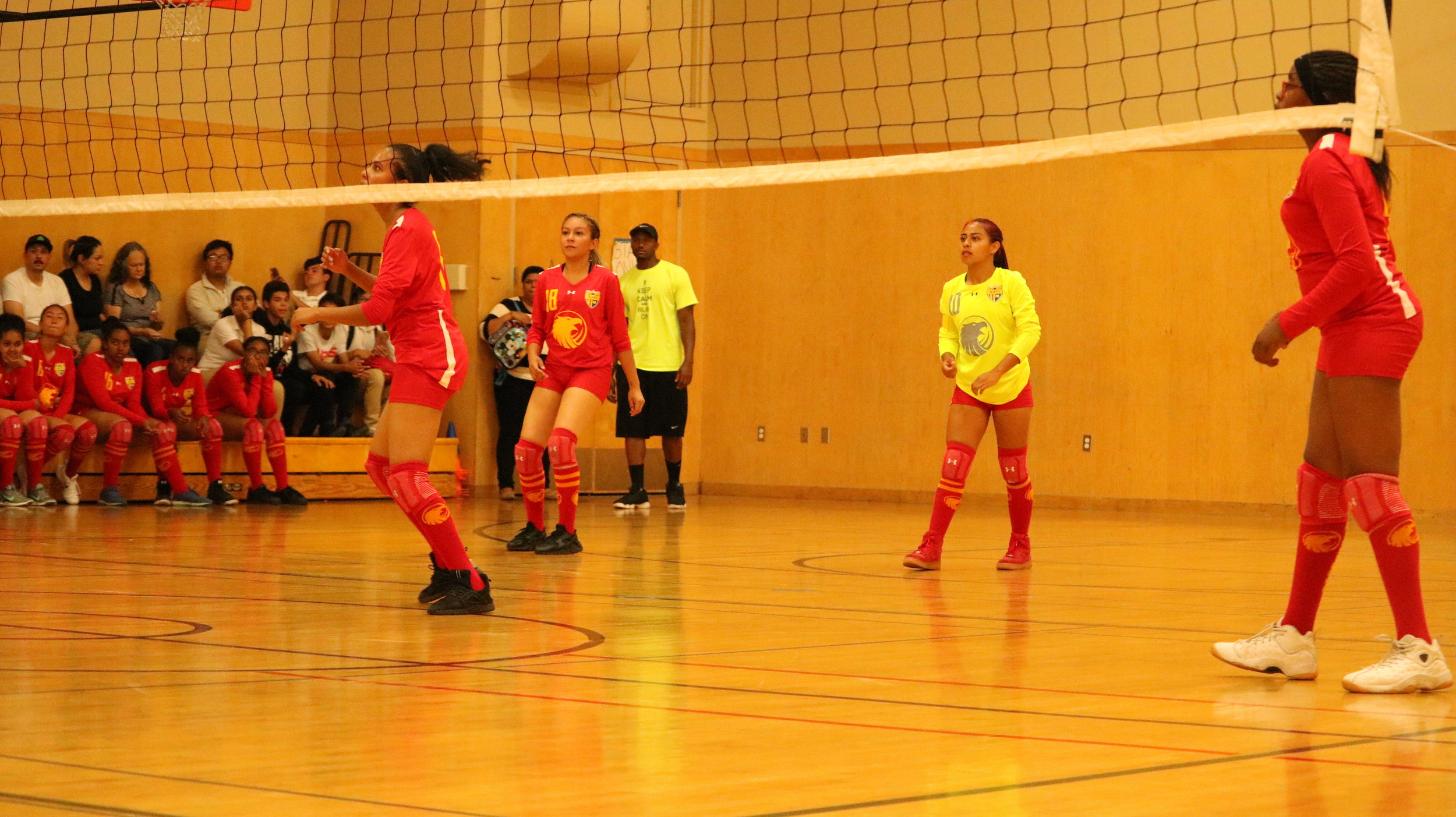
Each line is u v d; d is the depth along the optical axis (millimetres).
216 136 21781
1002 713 5516
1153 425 21719
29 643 6961
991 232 11867
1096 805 4066
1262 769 4574
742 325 24188
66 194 20562
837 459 23547
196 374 18391
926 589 10266
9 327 16734
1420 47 20297
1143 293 21734
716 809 3961
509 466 20984
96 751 4621
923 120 22641
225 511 17453
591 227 12250
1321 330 6457
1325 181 6176
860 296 23375
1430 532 18500
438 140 21781
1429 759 4754
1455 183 20234
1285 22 20312
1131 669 6730
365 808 3930
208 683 5938
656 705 5582
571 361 12398
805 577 10984
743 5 23578
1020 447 11953
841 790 4211
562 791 4156
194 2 19359
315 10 22703
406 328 8391
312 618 8055
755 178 9016
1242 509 21281
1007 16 22016
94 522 15031
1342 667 6887
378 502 19797
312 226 22766
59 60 20453
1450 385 20391
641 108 23016
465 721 5215
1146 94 21312
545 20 21547
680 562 12039
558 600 9172
